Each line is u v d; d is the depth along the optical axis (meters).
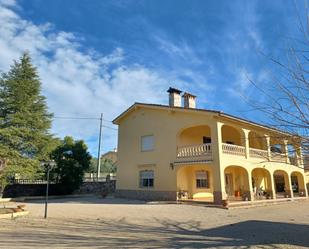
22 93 29.86
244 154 25.03
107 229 12.42
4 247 8.70
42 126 31.00
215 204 21.64
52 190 33.09
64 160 33.19
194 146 24.27
